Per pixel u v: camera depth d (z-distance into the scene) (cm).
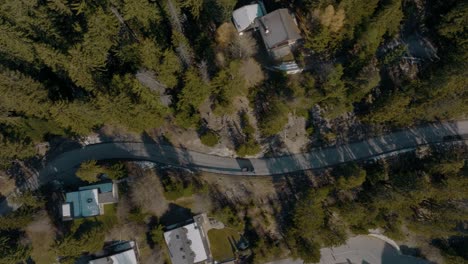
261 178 7388
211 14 6944
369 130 7456
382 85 7369
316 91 6625
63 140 7631
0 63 6700
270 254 7362
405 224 7412
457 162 6694
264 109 7150
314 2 6406
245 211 7338
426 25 7412
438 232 6981
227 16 6800
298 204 6712
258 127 7281
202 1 6712
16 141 6894
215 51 6706
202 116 7288
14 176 7588
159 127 7444
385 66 7362
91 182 7150
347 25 6519
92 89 6425
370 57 6969
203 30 7181
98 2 6525
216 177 7344
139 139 7512
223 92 6544
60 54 6228
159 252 7144
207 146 7369
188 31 7144
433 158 7181
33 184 7531
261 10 7106
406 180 6788
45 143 7631
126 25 6606
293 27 6856
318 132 7381
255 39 7094
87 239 6631
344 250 7806
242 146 7131
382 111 6731
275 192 7388
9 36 6300
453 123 7469
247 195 7362
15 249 6769
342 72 6588
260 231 7419
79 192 7038
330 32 6500
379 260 7750
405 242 7750
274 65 7050
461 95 6631
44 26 6569
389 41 7406
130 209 7081
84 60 6088
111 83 6306
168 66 6131
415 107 6694
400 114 6888
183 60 6500
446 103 6538
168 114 7375
